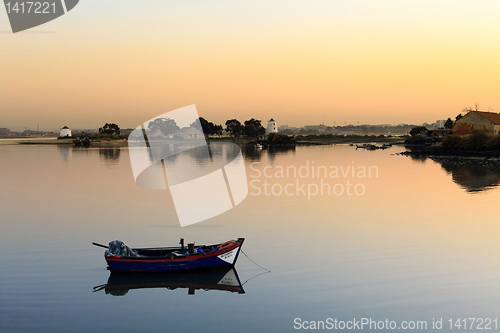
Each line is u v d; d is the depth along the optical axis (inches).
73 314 566.3
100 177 2003.0
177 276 708.0
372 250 820.0
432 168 2407.7
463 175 2054.6
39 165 2659.9
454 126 4138.8
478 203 1306.6
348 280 669.9
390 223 1042.7
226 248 730.2
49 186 1711.4
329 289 637.9
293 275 695.7
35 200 1389.0
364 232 956.6
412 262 748.6
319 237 917.2
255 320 548.7
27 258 783.1
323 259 769.6
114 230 986.1
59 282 674.2
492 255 784.9
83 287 657.6
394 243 867.4
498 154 3088.1
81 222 1066.7
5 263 755.4
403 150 4328.3
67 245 866.1
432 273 696.4
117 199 1400.1
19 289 643.5
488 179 1889.8
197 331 520.1
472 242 870.4
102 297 620.7
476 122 3978.8
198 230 984.9
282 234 943.7
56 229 995.3
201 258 716.0
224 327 530.0
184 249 754.8
